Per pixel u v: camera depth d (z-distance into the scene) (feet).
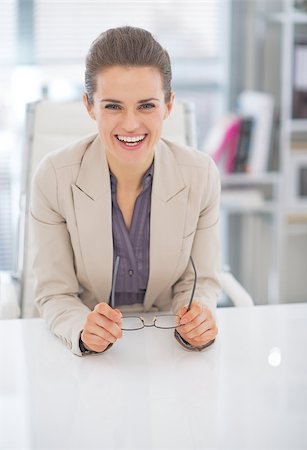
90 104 4.38
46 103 6.15
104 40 4.13
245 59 10.04
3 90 9.52
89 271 4.86
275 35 9.91
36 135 6.07
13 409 3.42
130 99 4.08
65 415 3.35
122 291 5.00
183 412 3.37
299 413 3.37
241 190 9.75
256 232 10.48
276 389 3.64
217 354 4.08
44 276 4.80
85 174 4.70
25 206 6.02
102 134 4.26
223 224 10.55
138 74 4.05
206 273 4.95
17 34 9.39
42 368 3.90
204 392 3.59
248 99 9.78
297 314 4.76
